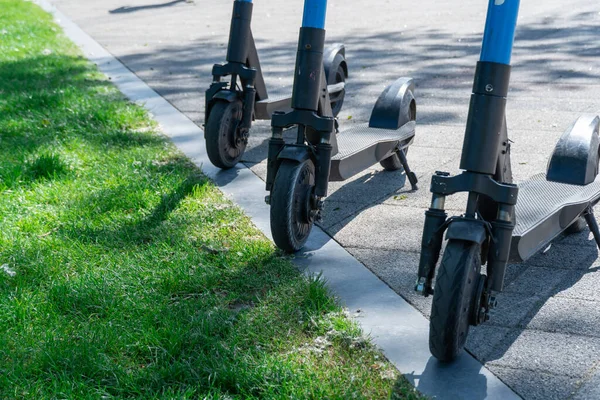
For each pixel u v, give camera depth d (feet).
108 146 17.61
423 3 45.65
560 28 34.04
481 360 9.02
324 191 11.78
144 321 9.62
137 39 35.35
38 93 22.38
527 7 41.11
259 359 8.86
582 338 9.47
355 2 47.14
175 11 45.75
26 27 37.55
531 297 10.64
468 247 8.55
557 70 25.80
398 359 9.07
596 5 40.57
